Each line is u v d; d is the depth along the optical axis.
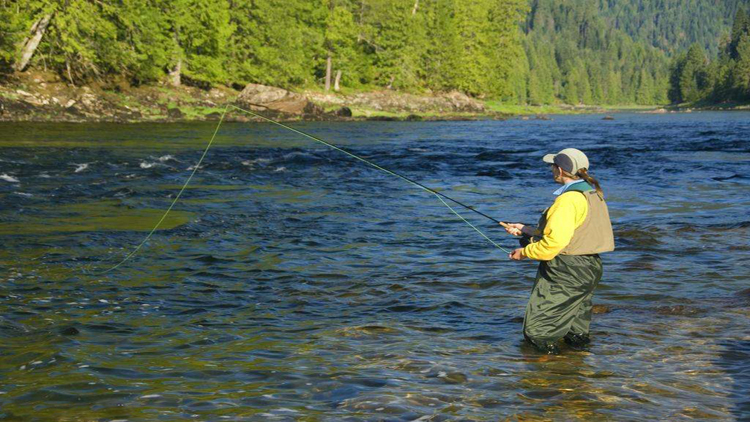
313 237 8.65
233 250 7.84
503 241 8.49
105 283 6.37
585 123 53.09
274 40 54.91
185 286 6.31
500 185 14.48
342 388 3.89
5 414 3.53
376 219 10.05
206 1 48.34
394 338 4.84
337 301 5.86
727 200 11.78
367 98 64.38
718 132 35.72
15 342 4.71
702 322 5.16
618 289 6.16
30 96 35.31
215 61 48.44
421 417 3.50
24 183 12.98
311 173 16.05
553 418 3.49
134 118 36.59
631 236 8.52
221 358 4.41
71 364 4.28
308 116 46.91
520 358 4.41
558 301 4.54
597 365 4.28
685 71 176.12
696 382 3.98
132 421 3.45
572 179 4.60
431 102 70.19
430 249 8.00
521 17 97.25
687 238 8.45
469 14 86.19
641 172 16.44
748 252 7.62
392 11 70.94
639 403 3.68
